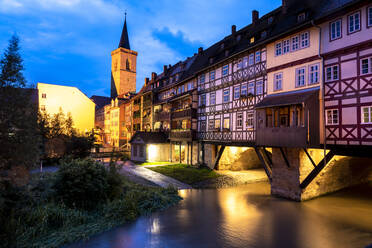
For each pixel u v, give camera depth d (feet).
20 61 38.34
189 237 31.86
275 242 30.42
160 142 100.32
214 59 78.33
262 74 56.59
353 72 38.50
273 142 46.73
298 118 45.75
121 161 101.14
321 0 47.62
